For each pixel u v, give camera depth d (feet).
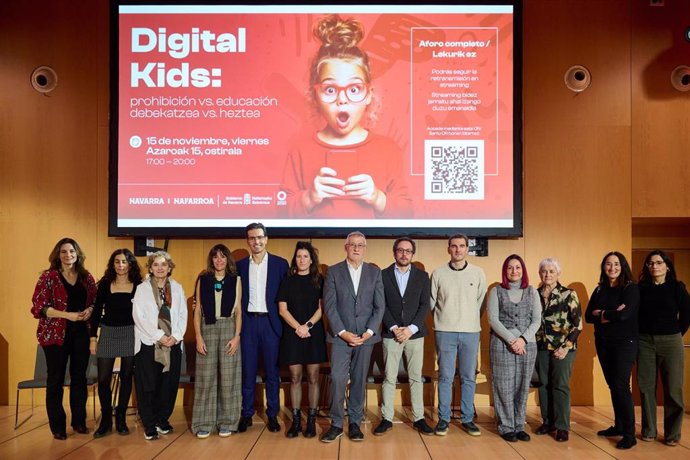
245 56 17.02
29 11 17.29
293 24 17.06
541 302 14.34
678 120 17.51
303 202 16.88
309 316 14.24
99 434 14.03
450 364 14.34
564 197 17.38
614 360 13.70
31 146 17.21
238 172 16.89
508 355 13.91
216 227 16.81
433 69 17.04
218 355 14.20
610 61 17.51
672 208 17.42
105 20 17.38
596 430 14.65
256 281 14.60
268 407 14.58
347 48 17.02
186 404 16.98
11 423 15.30
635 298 13.61
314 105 16.98
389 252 17.16
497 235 16.85
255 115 16.94
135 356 13.84
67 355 14.11
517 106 16.96
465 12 17.06
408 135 16.96
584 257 17.30
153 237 17.13
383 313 14.19
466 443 13.60
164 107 16.93
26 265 17.08
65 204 17.19
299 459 12.48
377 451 13.01
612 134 17.44
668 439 13.50
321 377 16.71
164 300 13.97
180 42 17.03
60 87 17.26
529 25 17.47
